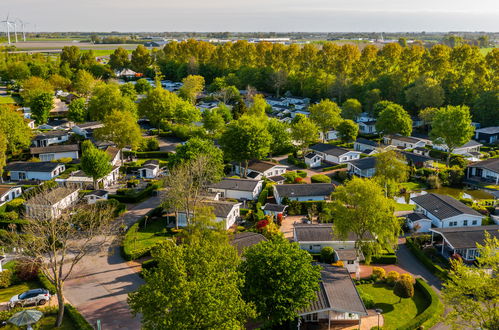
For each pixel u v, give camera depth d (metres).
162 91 161.88
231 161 121.00
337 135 151.25
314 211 88.62
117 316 56.12
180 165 88.38
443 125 121.06
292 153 136.12
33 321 50.78
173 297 41.03
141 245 75.88
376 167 96.69
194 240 57.66
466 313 44.44
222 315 41.00
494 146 142.62
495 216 85.75
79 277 66.19
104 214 74.94
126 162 125.31
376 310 52.16
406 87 184.75
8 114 123.00
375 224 65.25
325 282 57.69
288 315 49.31
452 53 188.38
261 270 49.91
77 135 146.38
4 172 111.12
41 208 71.00
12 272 65.62
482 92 164.50
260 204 92.19
